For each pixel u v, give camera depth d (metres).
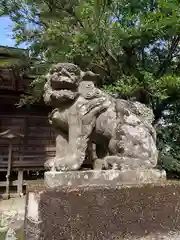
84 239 1.84
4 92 9.67
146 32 4.93
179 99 5.42
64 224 1.80
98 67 5.91
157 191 2.15
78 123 2.26
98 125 2.36
